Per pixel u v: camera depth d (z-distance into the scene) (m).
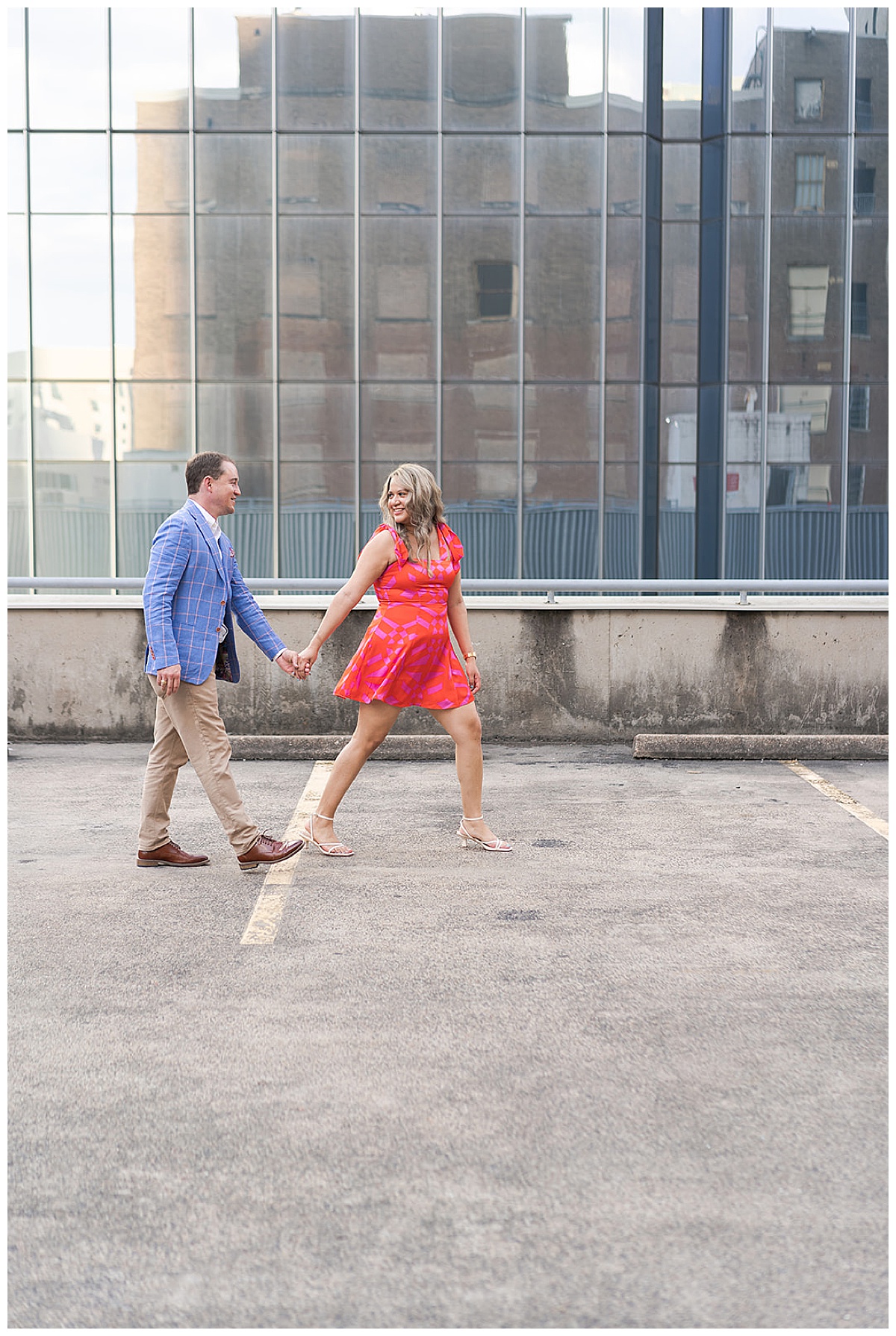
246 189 16.58
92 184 16.58
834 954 4.41
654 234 17.09
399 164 16.58
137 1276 2.49
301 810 6.90
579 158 16.62
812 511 17.50
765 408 17.41
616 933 4.66
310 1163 2.93
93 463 16.84
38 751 8.67
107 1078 3.40
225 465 5.63
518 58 16.53
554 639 8.81
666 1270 2.50
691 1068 3.45
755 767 8.15
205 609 5.46
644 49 16.56
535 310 16.70
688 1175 2.88
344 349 16.73
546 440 16.84
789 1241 2.61
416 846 6.04
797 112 17.17
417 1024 3.77
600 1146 3.01
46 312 16.69
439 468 16.83
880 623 8.66
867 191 17.23
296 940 4.59
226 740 5.54
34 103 16.53
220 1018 3.83
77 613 8.87
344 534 16.89
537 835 6.26
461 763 5.93
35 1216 2.71
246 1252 2.57
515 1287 2.45
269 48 16.45
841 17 17.09
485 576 16.97
